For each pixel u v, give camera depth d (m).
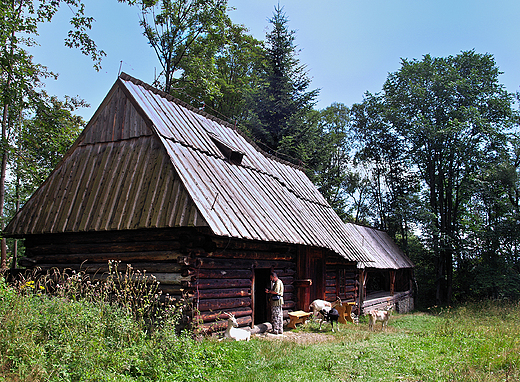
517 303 22.98
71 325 6.96
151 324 8.99
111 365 6.34
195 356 7.45
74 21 14.09
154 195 9.95
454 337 11.80
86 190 11.29
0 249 20.14
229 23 27.64
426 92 31.39
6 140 16.77
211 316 9.86
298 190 17.28
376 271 27.59
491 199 28.80
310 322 14.23
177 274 9.55
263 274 14.48
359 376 7.27
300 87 31.44
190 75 27.08
